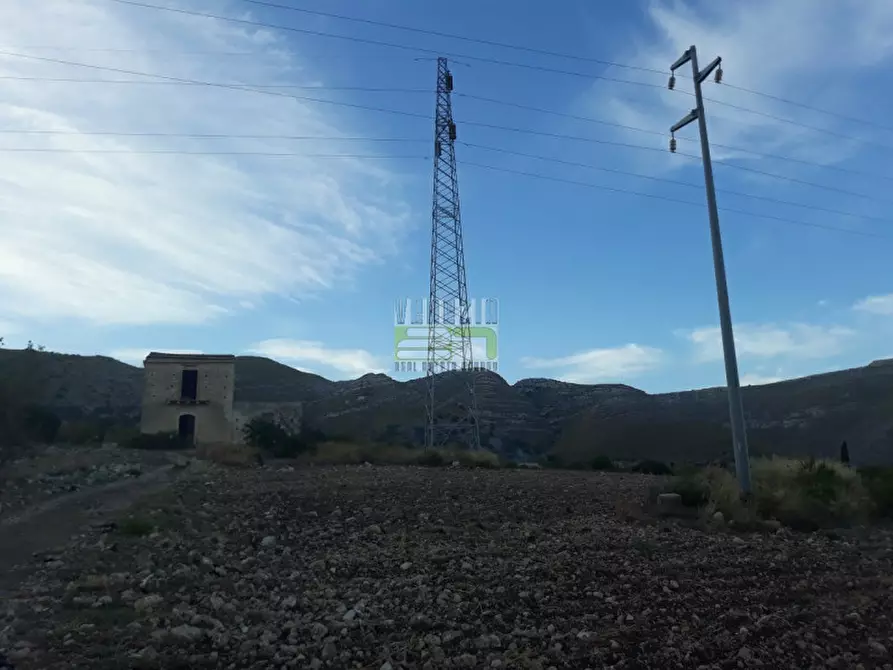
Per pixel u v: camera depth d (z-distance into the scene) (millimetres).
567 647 8859
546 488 26891
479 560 13531
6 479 24484
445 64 56625
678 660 8523
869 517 21641
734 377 22844
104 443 52938
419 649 8602
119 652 8070
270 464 40562
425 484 27172
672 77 27734
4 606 9711
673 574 12766
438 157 55562
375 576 12445
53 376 80688
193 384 67812
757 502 20359
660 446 73188
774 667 8523
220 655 8242
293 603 10523
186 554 13664
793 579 13016
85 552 13586
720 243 24328
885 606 11406
